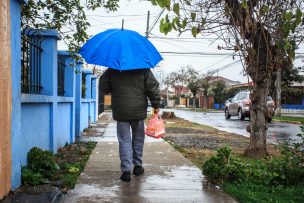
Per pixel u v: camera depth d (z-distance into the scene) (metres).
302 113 46.59
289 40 6.53
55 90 7.80
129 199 4.63
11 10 4.63
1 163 4.28
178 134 14.00
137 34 5.73
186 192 5.00
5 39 4.36
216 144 10.80
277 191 5.15
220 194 4.93
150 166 6.71
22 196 4.58
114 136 12.23
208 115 37.22
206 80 68.75
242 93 27.94
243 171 5.57
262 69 7.75
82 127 13.78
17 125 4.94
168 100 92.62
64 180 5.51
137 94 5.58
